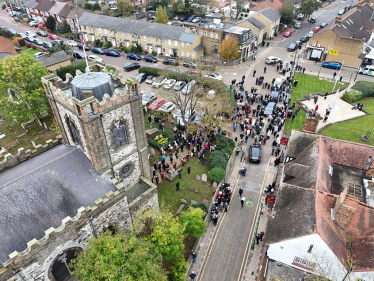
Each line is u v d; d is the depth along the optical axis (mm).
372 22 87438
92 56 77188
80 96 24219
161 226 26328
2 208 21500
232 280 29688
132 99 26203
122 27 82688
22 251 20781
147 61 76812
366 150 34094
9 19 115438
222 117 49062
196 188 39219
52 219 22922
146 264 21734
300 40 88250
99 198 25016
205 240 33375
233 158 44031
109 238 22547
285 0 104125
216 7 108562
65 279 24656
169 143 45875
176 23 99438
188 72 67188
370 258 23797
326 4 125688
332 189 31500
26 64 45062
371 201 29734
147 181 31172
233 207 37281
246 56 78750
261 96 56938
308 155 34562
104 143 26000
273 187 38812
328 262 24703
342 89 62875
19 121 47281
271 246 26562
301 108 55750
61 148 28766
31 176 23391
